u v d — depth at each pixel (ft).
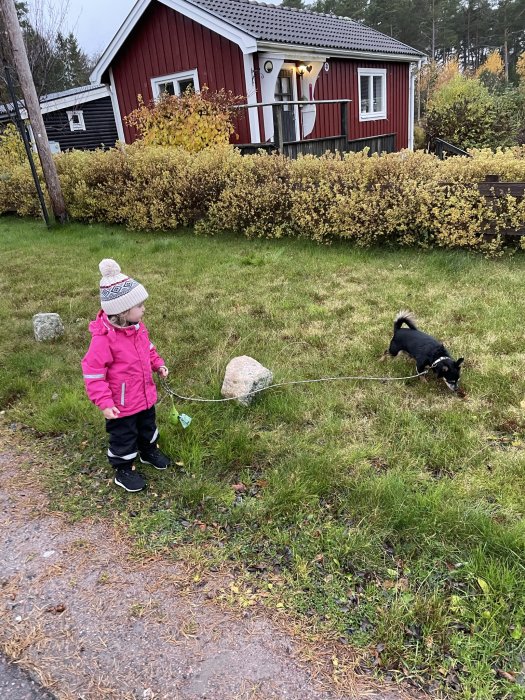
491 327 14.88
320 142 36.70
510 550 7.39
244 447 10.19
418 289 18.37
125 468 9.47
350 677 6.08
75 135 66.44
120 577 7.65
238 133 39.27
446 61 171.53
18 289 21.39
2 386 13.33
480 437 10.25
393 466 9.61
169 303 18.65
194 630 6.75
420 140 63.41
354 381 12.66
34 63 45.47
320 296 18.45
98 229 32.22
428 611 6.69
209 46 38.37
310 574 7.48
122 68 44.57
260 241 26.20
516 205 19.71
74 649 6.58
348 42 46.16
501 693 5.85
